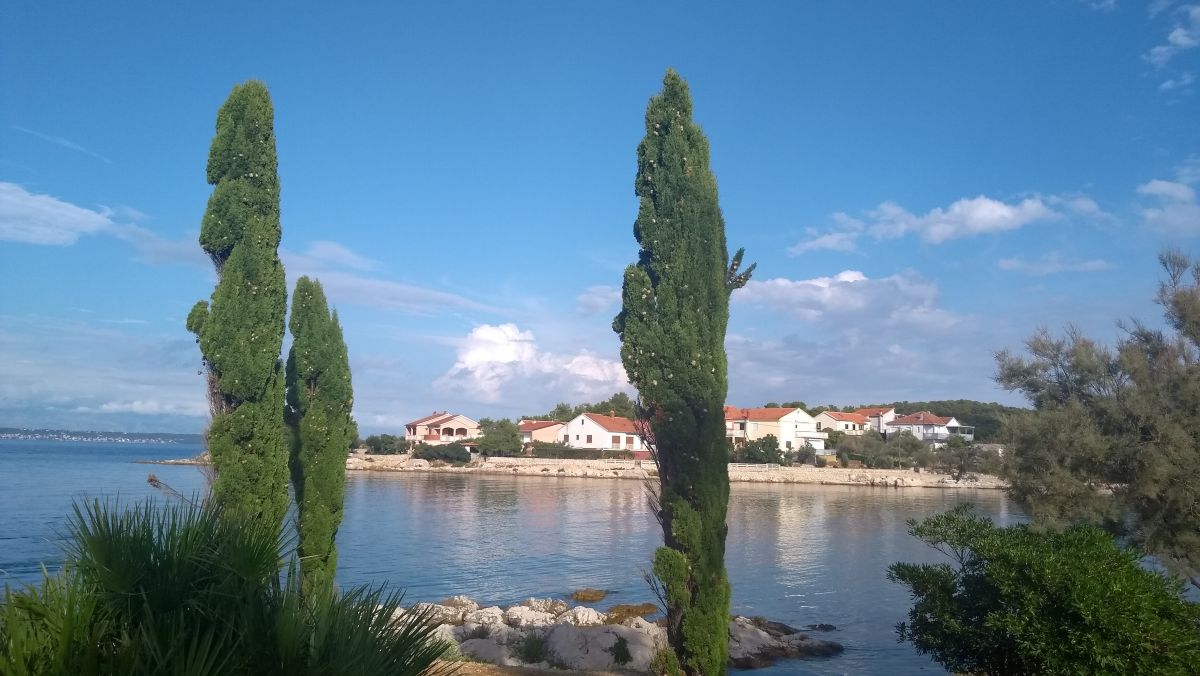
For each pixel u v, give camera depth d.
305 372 16.72
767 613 27.98
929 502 73.31
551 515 59.44
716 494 12.35
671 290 12.77
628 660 18.73
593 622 24.42
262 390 13.07
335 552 16.34
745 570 36.88
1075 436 13.03
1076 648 10.35
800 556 40.91
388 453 123.06
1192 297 13.65
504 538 46.53
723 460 12.56
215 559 5.76
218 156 13.49
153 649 4.82
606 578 34.41
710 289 12.87
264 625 5.39
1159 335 14.28
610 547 43.50
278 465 13.16
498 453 113.94
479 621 24.09
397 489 81.88
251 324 13.03
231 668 4.92
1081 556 11.20
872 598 30.64
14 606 4.91
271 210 13.70
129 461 126.50
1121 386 13.86
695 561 12.20
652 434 12.73
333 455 16.48
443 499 71.38
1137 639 9.88
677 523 12.16
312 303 17.12
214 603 5.49
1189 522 12.55
